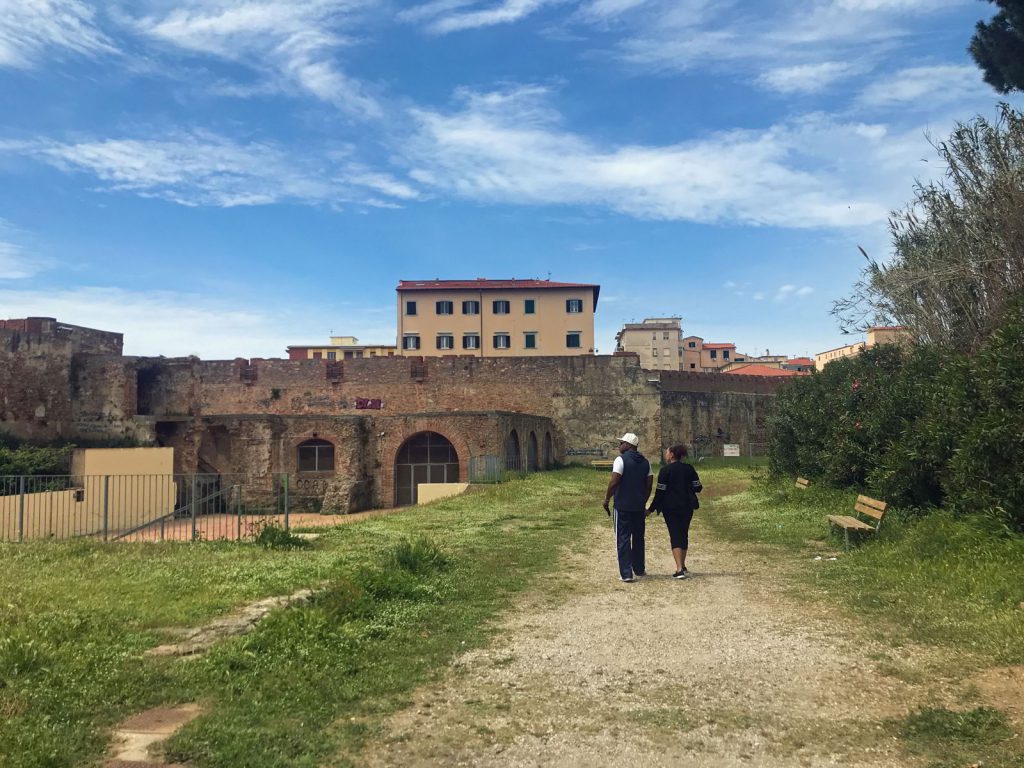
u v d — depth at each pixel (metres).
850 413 18.12
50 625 7.60
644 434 46.56
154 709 5.87
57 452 30.12
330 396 47.81
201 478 25.75
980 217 16.56
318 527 18.14
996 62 15.77
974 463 10.58
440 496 28.50
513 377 47.59
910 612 8.22
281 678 6.55
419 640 7.96
